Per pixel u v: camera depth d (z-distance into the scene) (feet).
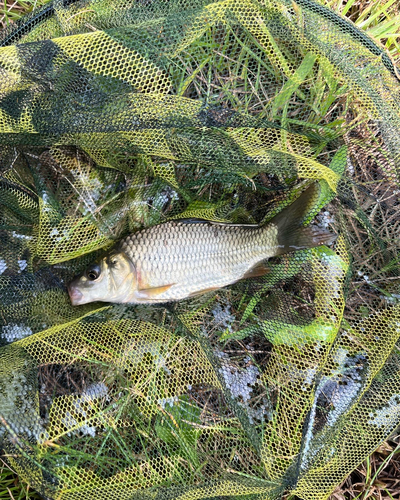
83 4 1.19
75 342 1.19
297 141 1.23
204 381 1.21
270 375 1.26
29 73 1.06
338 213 1.30
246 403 1.26
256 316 1.31
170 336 1.23
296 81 1.20
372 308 1.30
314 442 1.24
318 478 1.22
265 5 1.12
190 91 1.27
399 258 1.30
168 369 1.21
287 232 1.28
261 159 1.16
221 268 1.31
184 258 1.30
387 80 1.20
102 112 1.09
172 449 1.17
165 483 1.13
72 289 1.26
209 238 1.30
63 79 1.08
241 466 1.19
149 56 1.11
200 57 1.21
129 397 1.18
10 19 1.42
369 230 1.30
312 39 1.13
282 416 1.20
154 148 1.15
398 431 1.36
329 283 1.25
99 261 1.28
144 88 1.12
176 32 1.11
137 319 1.28
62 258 1.25
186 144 1.15
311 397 1.19
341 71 1.16
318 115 1.27
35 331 1.23
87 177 1.27
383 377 1.28
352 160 1.31
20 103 1.07
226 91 1.26
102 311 1.30
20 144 1.18
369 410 1.26
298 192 1.30
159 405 1.18
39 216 1.24
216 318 1.34
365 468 1.38
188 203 1.34
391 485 1.38
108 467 1.14
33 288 1.26
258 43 1.19
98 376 1.20
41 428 1.12
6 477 1.27
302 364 1.22
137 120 1.10
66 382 1.22
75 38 1.07
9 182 1.22
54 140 1.15
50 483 1.09
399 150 1.21
